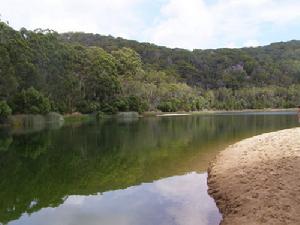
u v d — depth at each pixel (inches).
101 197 815.1
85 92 4286.4
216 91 6830.7
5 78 2891.2
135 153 1423.5
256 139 1357.0
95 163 1239.5
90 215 693.3
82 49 4704.7
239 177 820.6
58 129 2529.5
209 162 1158.3
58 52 3873.0
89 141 1825.8
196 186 869.8
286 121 3107.8
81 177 1028.5
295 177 729.6
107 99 4372.5
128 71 5398.6
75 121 3425.2
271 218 567.8
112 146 1638.8
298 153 930.7
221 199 740.7
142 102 4793.3
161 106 5438.0
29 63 3243.1
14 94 3038.9
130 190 865.5
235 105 6501.0
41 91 3435.0
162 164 1168.8
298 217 555.8
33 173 1098.7
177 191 836.6
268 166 846.5
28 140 1876.2
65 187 917.8
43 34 3838.6
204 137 1886.1
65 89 3860.7
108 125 2908.5
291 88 7135.8
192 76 7588.6
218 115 4608.8
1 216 698.2
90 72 4303.6
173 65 7736.2
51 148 1601.9
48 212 721.6
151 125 2856.8
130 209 720.3
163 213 688.4
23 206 763.4
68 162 1273.4
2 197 835.4
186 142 1700.3
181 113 5305.1
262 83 7716.5
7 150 1547.7
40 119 3041.3
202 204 732.0
